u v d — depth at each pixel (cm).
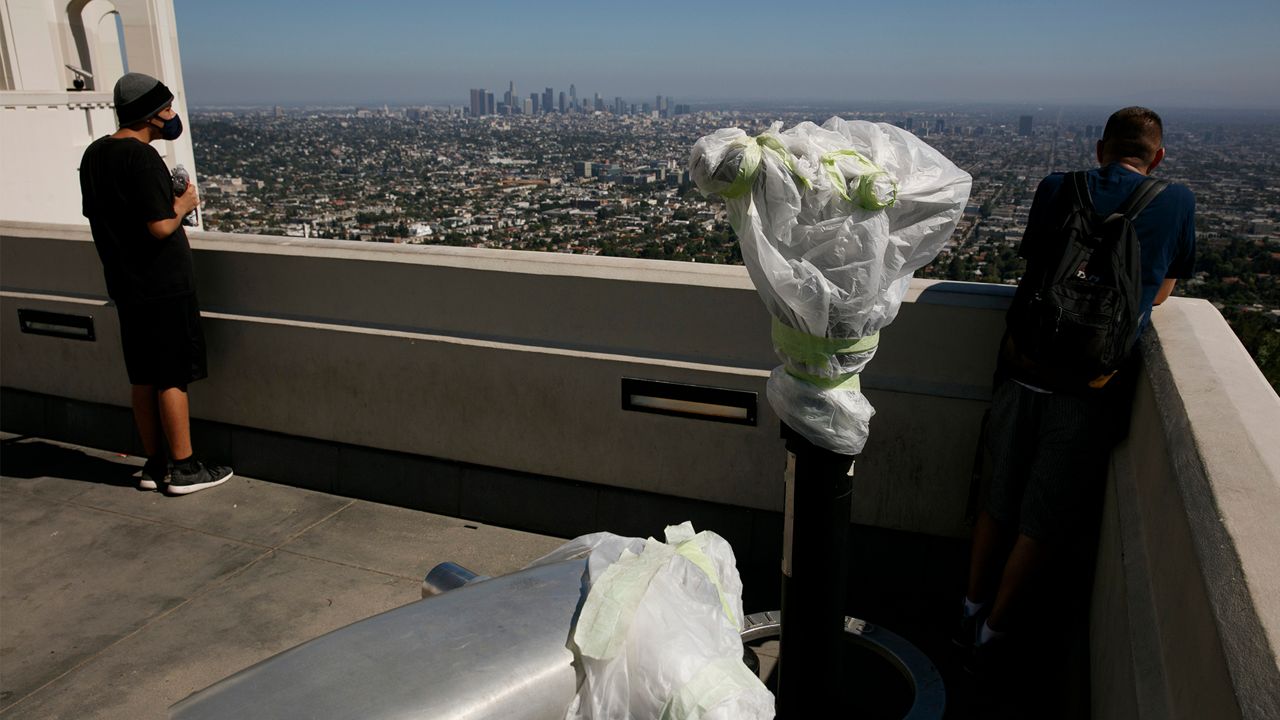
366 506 370
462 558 331
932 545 299
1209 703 109
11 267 427
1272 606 104
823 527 205
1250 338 430
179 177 356
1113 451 235
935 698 238
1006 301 277
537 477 345
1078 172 239
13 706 254
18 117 844
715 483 319
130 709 253
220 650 280
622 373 321
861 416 195
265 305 378
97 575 321
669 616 129
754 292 301
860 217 178
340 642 126
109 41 1362
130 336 360
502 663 123
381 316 357
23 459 412
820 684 218
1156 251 227
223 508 369
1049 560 245
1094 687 200
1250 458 144
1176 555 146
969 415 285
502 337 339
